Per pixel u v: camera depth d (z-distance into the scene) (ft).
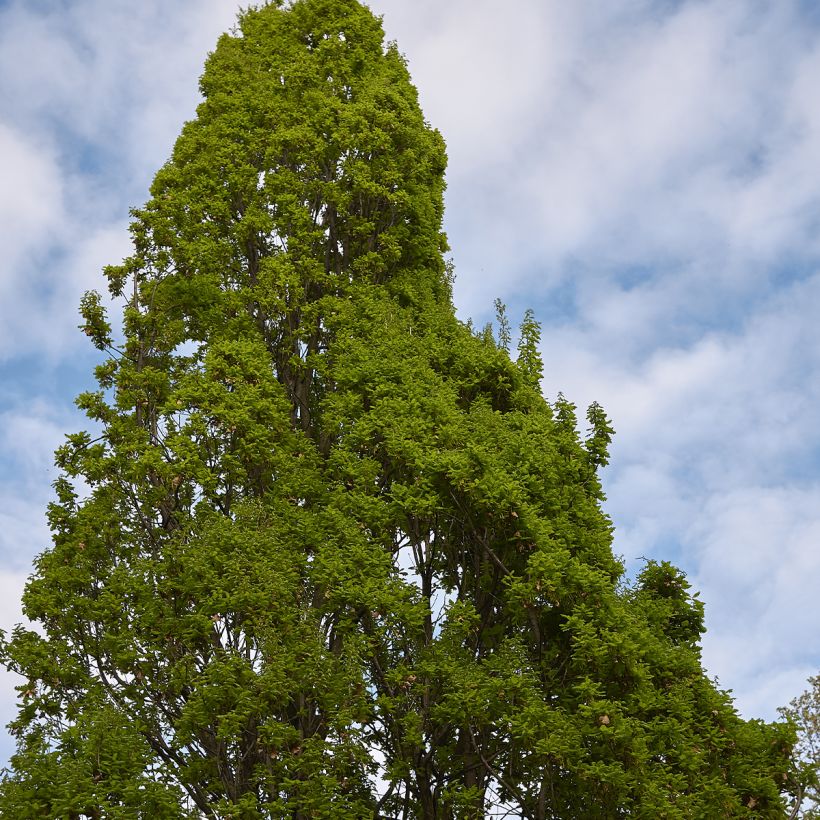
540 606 66.49
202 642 62.34
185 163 87.61
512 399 76.64
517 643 61.82
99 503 70.23
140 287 80.18
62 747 57.77
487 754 64.34
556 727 58.34
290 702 63.67
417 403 71.87
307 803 56.70
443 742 66.13
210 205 84.38
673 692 65.16
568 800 63.72
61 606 66.39
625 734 58.03
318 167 88.48
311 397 80.89
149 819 55.16
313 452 73.87
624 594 72.08
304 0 99.91
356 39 98.48
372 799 64.85
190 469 68.80
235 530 64.28
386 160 90.22
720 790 60.85
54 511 69.97
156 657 63.77
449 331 82.89
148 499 69.77
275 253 85.05
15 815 54.03
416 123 93.91
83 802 53.88
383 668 63.77
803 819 67.92
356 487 68.90
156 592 64.64
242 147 88.63
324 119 90.33
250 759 61.36
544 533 65.26
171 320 80.07
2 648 65.10
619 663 61.67
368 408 75.00
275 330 81.46
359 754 58.85
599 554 67.97
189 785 61.52
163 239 81.35
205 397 70.33
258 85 92.84
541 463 69.15
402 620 63.00
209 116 90.94
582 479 71.97
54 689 64.64
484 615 69.41
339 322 80.28
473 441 67.46
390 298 86.17
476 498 65.51
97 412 74.23
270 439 71.87
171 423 73.36
